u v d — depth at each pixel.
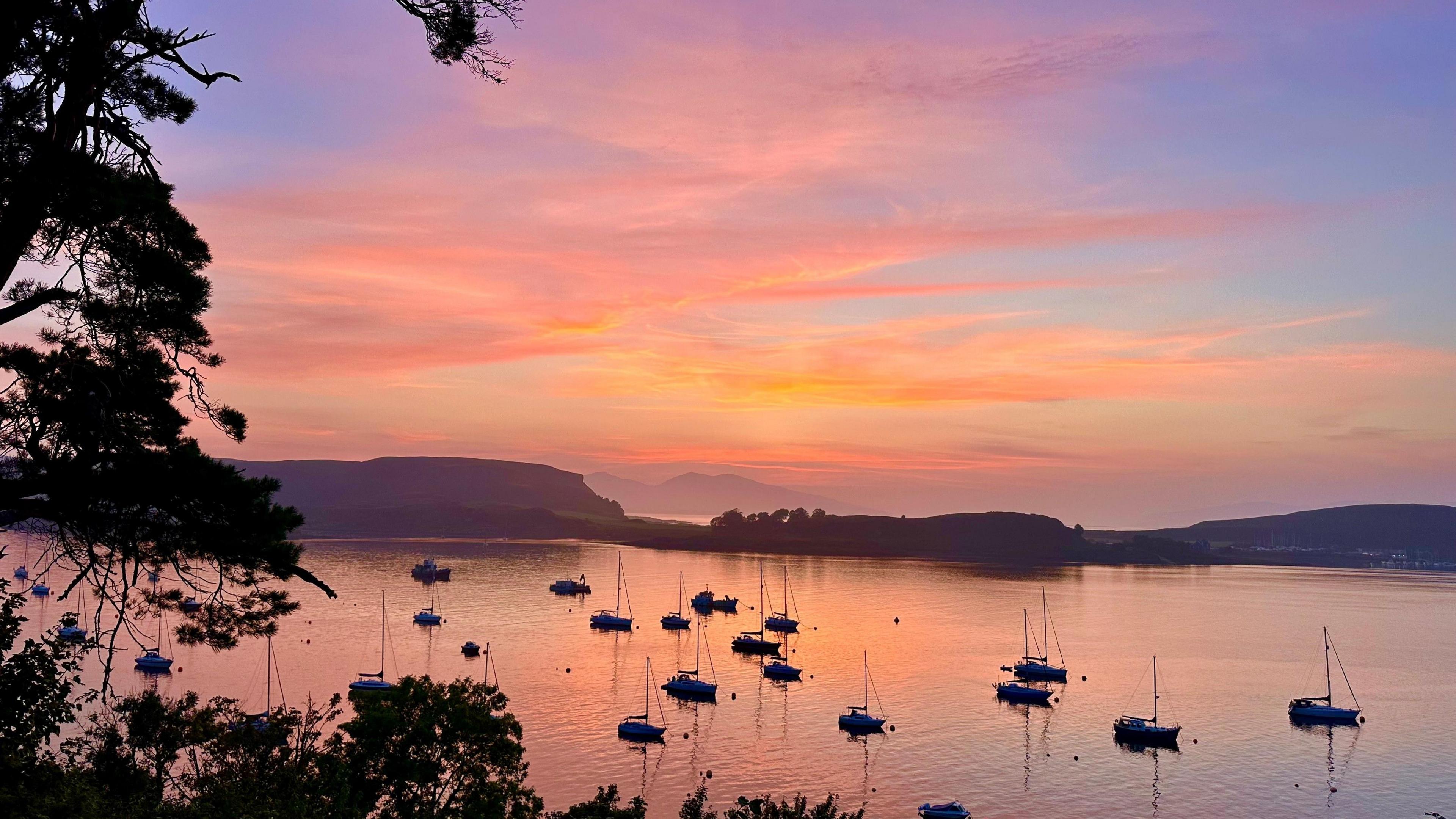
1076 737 122.75
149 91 23.83
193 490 22.17
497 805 35.62
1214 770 109.69
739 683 153.38
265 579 24.66
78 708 22.20
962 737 121.50
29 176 20.77
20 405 22.16
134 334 23.84
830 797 42.84
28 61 21.81
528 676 152.62
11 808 19.73
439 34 22.53
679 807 92.19
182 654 149.88
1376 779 107.62
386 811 34.97
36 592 184.00
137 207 22.92
